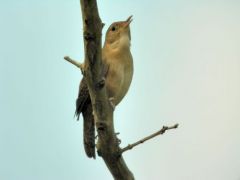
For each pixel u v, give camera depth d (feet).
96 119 32.83
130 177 34.94
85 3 27.94
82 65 31.17
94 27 28.81
